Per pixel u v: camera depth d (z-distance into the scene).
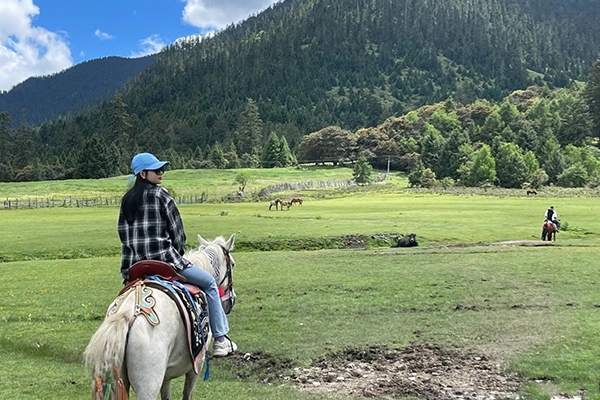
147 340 4.79
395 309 13.98
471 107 197.50
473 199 76.00
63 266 22.98
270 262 23.08
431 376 9.34
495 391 8.60
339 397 8.48
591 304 14.02
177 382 9.28
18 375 9.63
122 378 4.73
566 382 8.80
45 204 78.56
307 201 82.31
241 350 10.94
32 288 17.86
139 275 5.52
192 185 115.12
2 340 11.91
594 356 9.88
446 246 29.36
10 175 140.25
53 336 12.08
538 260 21.69
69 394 8.67
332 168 162.25
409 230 36.09
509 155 112.75
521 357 10.00
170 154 172.88
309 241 32.12
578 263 20.77
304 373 9.66
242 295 16.08
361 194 93.31
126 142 184.25
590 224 40.44
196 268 6.05
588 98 170.75
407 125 186.25
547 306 13.88
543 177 106.44
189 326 5.33
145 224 5.60
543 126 155.38
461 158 127.56
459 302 14.56
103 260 24.94
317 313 13.73
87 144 144.62
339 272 20.02
